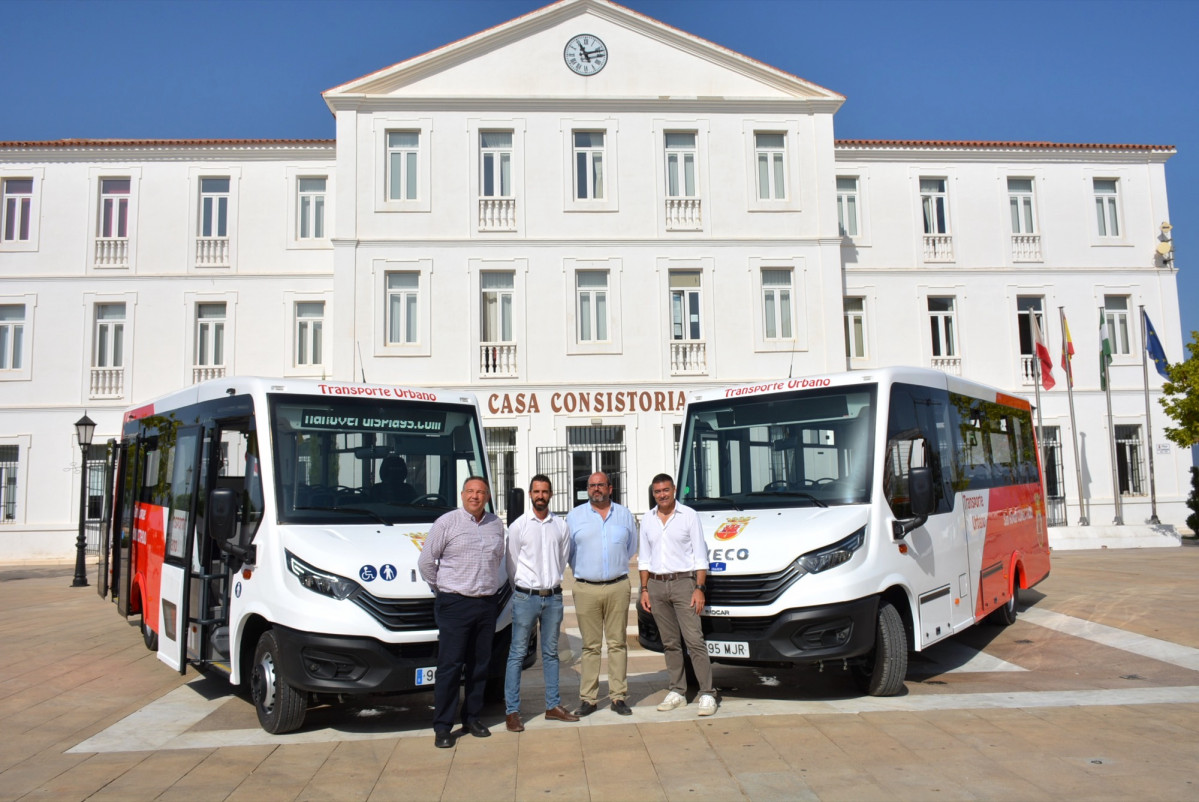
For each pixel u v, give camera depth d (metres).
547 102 23.92
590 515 7.73
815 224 24.28
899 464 8.49
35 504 24.42
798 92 24.61
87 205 25.17
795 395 8.89
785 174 24.52
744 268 24.05
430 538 6.95
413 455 8.31
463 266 23.39
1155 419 26.94
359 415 8.17
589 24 24.31
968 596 9.70
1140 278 27.30
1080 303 26.97
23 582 20.33
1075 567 18.19
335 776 6.22
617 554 7.64
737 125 24.42
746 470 8.92
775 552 7.59
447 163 23.64
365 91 23.52
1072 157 27.31
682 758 6.38
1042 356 25.33
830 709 7.60
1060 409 26.56
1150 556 20.38
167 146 25.09
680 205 24.11
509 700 7.27
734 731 7.00
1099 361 26.81
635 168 24.08
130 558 11.32
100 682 9.63
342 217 23.22
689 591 7.62
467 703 7.18
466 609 6.91
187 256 25.08
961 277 26.53
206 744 7.11
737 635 7.59
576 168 24.17
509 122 23.88
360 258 23.16
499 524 7.23
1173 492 26.72
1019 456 12.55
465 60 23.98
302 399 8.02
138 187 25.23
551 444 23.20
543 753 6.62
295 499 7.58
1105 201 27.64
